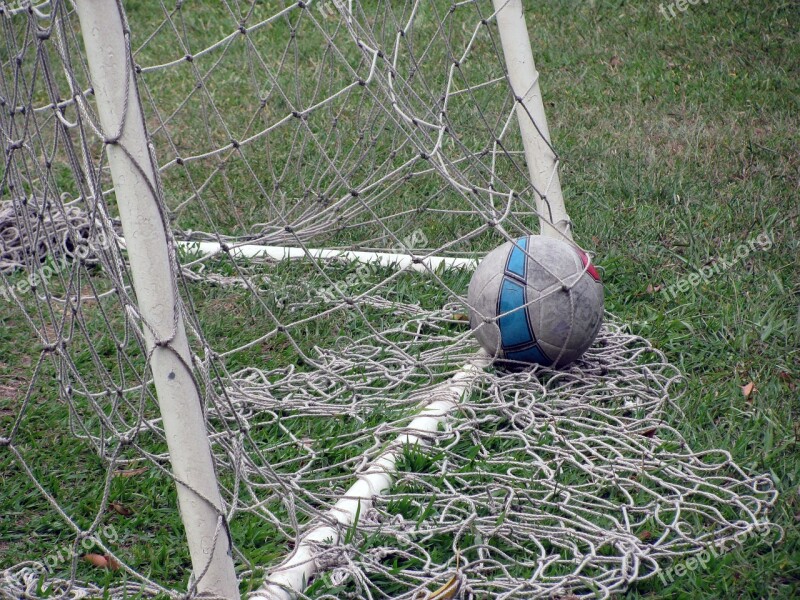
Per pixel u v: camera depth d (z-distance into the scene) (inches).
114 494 126.6
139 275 88.1
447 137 256.5
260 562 111.3
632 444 133.4
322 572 107.7
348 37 355.3
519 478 121.6
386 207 221.5
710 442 132.0
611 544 111.0
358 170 240.4
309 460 133.2
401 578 107.7
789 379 149.9
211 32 375.6
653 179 232.1
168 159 262.7
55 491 128.1
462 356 155.3
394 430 133.3
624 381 150.4
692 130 267.4
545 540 113.3
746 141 256.4
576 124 277.4
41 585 105.8
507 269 147.0
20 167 256.5
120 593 106.8
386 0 174.1
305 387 153.9
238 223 220.1
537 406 141.5
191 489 91.7
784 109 282.4
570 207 221.0
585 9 384.5
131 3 407.5
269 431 141.7
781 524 115.0
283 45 359.3
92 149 274.2
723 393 145.8
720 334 164.7
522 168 241.8
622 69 324.8
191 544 93.6
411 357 156.0
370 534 113.3
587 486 124.3
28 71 312.8
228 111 299.9
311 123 281.7
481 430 139.3
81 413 147.9
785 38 342.3
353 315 176.9
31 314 183.8
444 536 114.4
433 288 188.4
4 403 151.5
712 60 326.3
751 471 124.8
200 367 101.7
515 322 145.5
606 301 181.0
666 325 167.3
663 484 121.3
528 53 173.0
